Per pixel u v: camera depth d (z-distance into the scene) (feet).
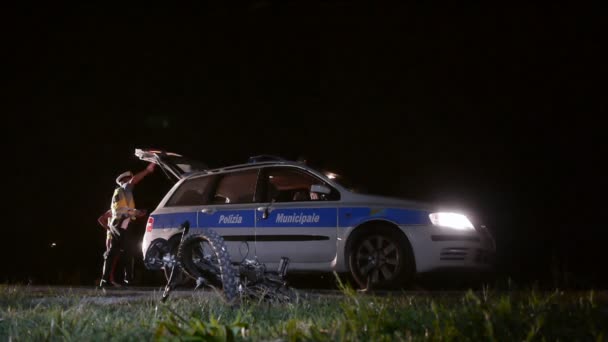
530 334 12.56
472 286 31.14
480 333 13.17
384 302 16.25
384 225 26.37
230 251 28.71
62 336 13.75
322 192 26.94
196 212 29.89
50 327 14.38
